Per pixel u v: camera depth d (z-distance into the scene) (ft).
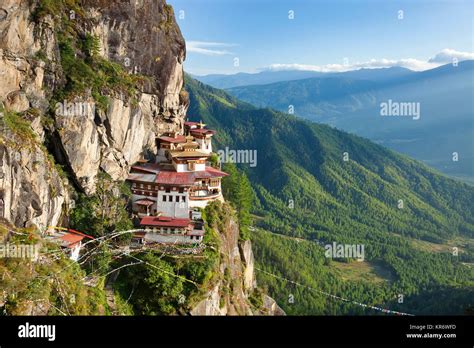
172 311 228.43
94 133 268.82
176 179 284.82
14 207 213.66
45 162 235.81
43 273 191.83
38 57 248.52
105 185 276.00
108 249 244.22
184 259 241.14
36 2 251.39
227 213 305.94
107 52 303.07
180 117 373.61
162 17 337.52
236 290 272.31
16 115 232.73
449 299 519.60
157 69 331.57
